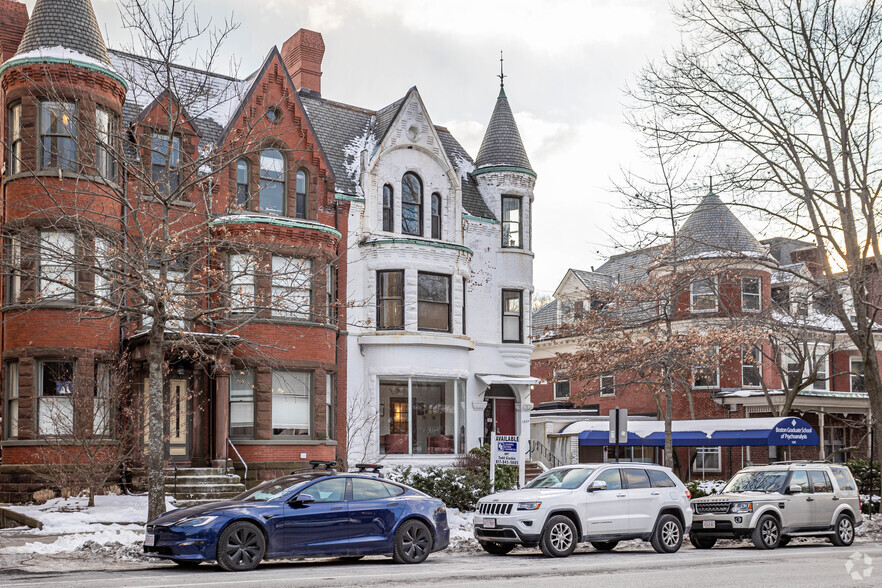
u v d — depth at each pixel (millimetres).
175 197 19203
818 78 25312
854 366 46000
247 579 12867
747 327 32219
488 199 35594
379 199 31859
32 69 24578
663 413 39062
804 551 19188
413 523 16125
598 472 18453
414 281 31219
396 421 31125
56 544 16516
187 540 14211
